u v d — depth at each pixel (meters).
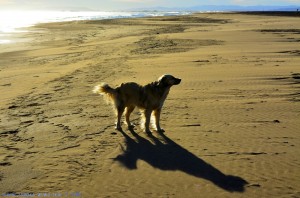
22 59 26.47
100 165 7.89
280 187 6.75
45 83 17.09
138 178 7.25
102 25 71.75
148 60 23.03
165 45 31.58
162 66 20.42
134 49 29.55
